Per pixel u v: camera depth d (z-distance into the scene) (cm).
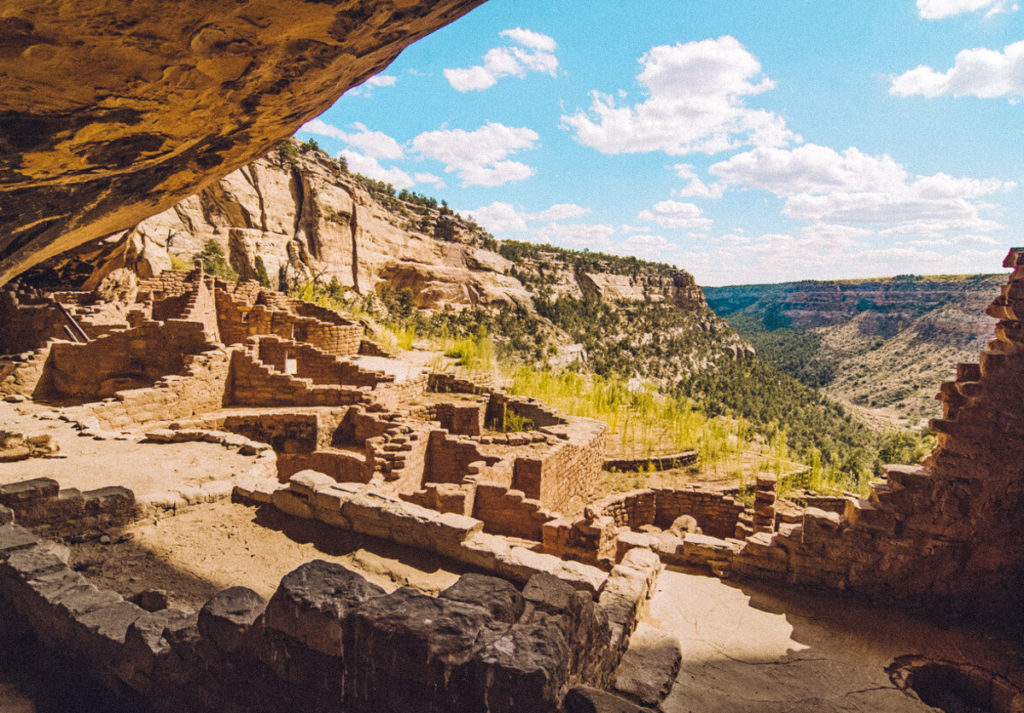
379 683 360
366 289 9388
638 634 693
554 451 1712
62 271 2367
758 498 1434
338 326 2956
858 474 2836
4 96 457
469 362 3269
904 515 908
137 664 485
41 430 1416
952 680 778
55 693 505
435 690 341
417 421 2014
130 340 2070
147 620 497
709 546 1023
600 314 15050
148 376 2095
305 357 2403
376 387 2217
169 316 2711
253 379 2084
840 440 6347
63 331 2205
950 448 888
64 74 445
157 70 475
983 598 874
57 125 513
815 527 952
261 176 8144
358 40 521
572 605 423
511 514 1392
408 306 9388
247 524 923
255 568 786
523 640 348
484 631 356
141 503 897
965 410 879
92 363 2028
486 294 11581
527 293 13088
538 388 2881
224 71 505
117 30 411
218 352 2005
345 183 9775
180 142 630
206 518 932
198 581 742
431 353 3497
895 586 912
